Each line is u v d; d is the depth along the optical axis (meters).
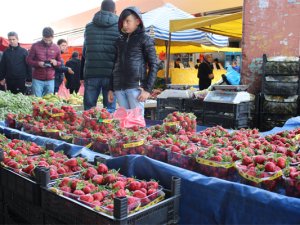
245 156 2.34
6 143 3.18
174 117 3.55
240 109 4.73
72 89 9.72
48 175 2.18
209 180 2.16
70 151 3.15
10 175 2.49
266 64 5.06
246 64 5.82
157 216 1.90
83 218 1.88
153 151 2.83
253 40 5.73
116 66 4.52
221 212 2.08
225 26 9.94
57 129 3.82
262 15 5.64
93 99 5.54
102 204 1.90
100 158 2.62
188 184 2.22
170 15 10.38
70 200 1.96
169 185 2.31
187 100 5.47
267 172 2.14
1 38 12.98
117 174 2.32
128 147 2.91
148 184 2.16
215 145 2.79
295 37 5.49
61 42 9.29
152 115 7.76
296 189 2.01
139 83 4.41
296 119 4.30
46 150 3.05
